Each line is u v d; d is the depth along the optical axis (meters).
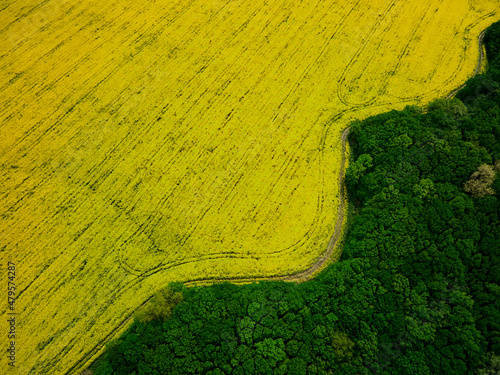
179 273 32.75
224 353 27.62
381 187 34.69
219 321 28.81
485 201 31.31
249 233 34.59
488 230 30.44
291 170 37.66
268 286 30.86
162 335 28.61
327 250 34.41
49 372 29.23
